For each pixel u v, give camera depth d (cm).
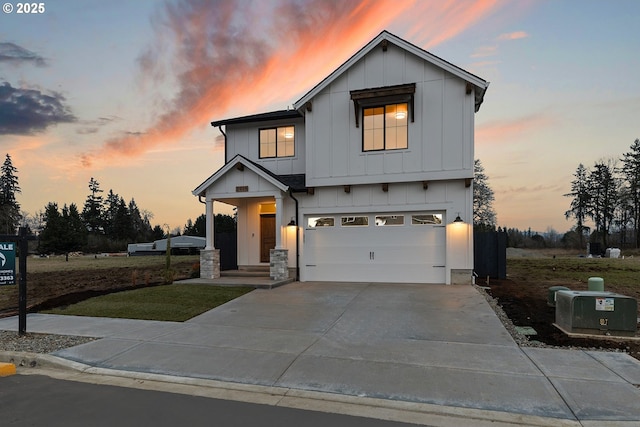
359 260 1209
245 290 1039
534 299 897
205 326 682
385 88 1114
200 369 464
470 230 1109
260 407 357
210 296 955
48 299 980
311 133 1238
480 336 593
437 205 1139
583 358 482
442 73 1126
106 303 887
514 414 332
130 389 408
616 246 4244
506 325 667
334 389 397
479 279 1267
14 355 513
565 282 1198
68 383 428
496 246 1298
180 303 881
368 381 416
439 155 1123
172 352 531
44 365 495
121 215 6931
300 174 1360
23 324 629
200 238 4500
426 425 317
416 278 1158
